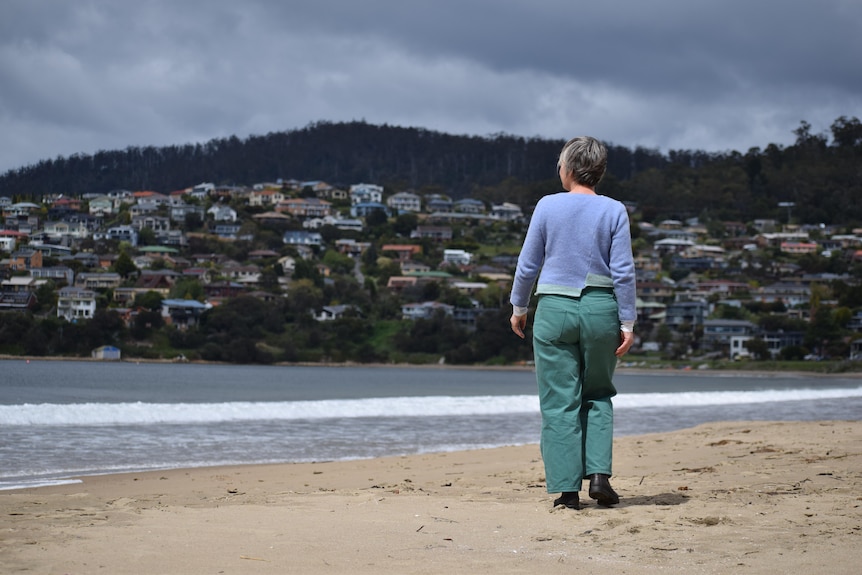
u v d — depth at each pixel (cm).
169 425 1781
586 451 508
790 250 19475
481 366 12044
